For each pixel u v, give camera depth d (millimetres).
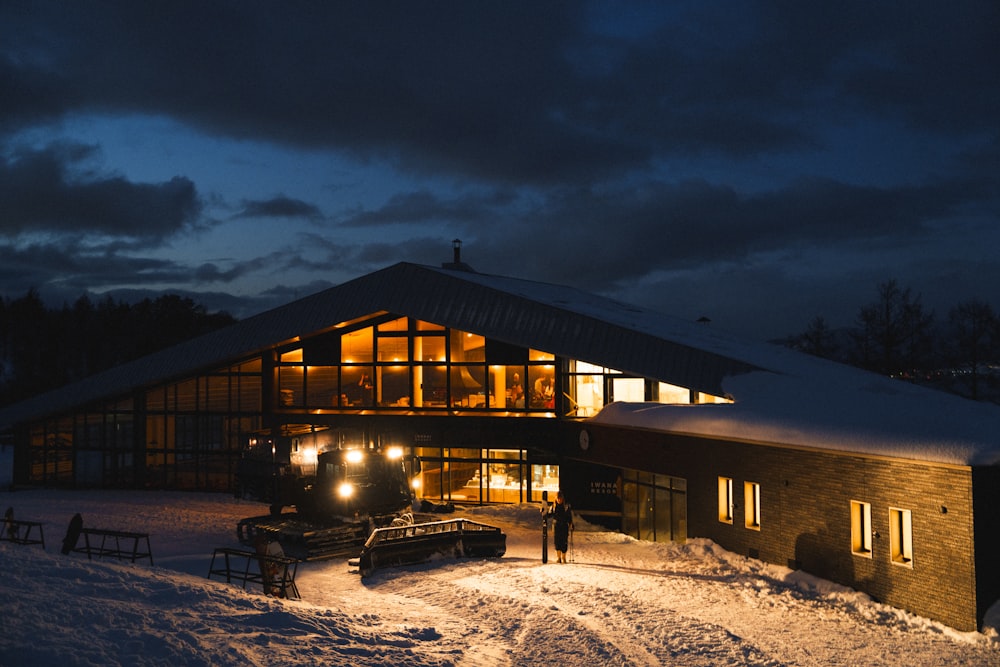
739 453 24047
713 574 21766
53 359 117625
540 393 35312
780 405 24578
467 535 23469
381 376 37875
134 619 11844
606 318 33969
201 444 40438
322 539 23438
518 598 17812
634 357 31828
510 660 13719
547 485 35312
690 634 15352
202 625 12352
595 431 31281
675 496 27188
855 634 16469
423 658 12859
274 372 39562
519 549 26031
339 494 24578
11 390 102438
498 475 36031
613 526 32281
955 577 17438
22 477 42781
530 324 34312
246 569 19875
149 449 41125
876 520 19422
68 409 41875
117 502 35906
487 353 36156
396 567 21859
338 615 14844
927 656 15211
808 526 21484
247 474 34594
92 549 22734
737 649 14586
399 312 36719
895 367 61844
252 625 13039
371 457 25125
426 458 36938
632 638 15133
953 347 62625
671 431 26703
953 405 22422
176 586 14484
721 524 24750
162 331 120188
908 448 18641
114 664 9984
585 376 34438
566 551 23906
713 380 29719
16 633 10398
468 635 15062
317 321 38062
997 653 15742
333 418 38250
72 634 10703
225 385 40281
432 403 37000
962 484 17359
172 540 26250
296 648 12125
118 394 41281
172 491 40500
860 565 19812
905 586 18578
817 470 21234
